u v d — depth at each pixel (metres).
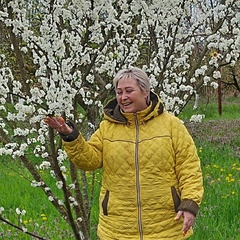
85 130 5.23
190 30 4.38
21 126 4.13
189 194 3.01
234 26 4.25
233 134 11.62
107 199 3.21
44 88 3.37
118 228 3.15
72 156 3.14
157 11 4.46
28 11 4.21
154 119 3.16
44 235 5.04
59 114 3.31
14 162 8.53
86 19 3.94
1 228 5.19
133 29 5.02
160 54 4.34
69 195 3.90
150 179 3.07
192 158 3.11
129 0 4.40
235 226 5.25
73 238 4.98
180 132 3.15
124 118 3.18
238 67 15.42
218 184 6.69
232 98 23.97
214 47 4.16
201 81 4.29
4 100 3.47
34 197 6.64
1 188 7.05
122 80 3.11
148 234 3.10
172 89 4.43
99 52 3.85
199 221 5.32
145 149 3.08
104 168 3.24
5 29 4.15
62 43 3.49
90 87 4.83
